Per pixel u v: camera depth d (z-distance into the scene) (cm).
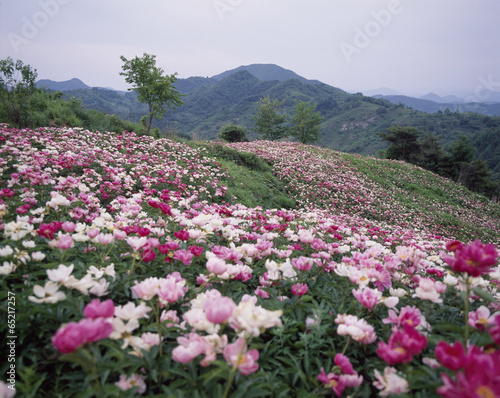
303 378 158
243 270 239
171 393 134
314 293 252
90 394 121
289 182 1655
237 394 130
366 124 19900
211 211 496
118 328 151
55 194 328
